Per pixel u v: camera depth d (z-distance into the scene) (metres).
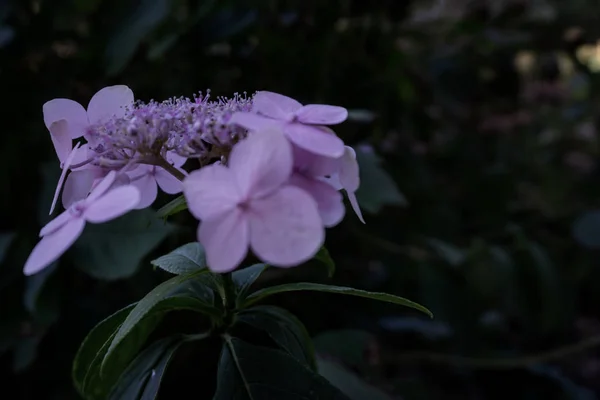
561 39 0.89
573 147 1.05
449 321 0.64
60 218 0.26
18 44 0.54
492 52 0.87
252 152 0.25
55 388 0.53
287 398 0.31
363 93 0.64
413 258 0.68
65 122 0.29
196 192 0.24
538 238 0.89
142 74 0.57
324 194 0.26
